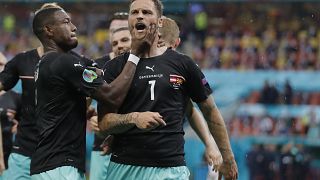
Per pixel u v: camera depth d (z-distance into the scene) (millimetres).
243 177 28078
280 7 45375
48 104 8773
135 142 8703
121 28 12367
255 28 44750
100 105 8953
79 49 44500
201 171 25156
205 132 10328
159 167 8656
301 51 41906
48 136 8719
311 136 31266
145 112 8383
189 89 9023
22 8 47219
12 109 13477
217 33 44219
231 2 44875
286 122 32375
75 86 8711
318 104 36000
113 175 8898
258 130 32281
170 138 8711
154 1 8820
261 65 41156
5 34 46562
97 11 47438
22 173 11477
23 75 11273
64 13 9242
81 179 8891
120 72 8977
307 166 27984
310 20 44625
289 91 34875
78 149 8828
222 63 41906
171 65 8852
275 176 27562
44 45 9258
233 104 34469
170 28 10148
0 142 12312
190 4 44188
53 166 8633
